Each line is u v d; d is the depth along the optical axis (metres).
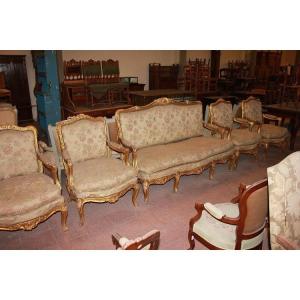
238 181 3.52
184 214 2.76
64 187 3.20
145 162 2.84
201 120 3.79
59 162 2.90
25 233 2.43
